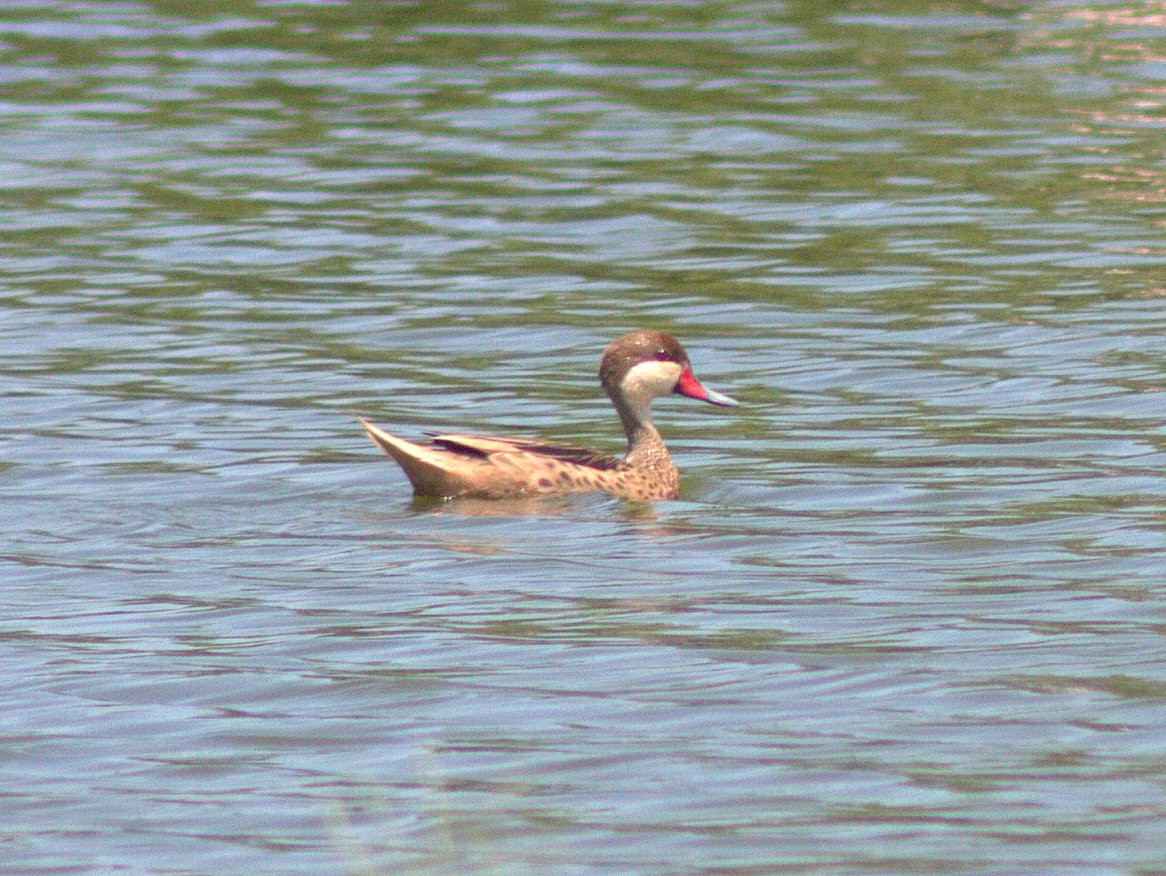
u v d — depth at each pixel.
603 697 10.95
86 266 23.56
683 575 13.22
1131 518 14.25
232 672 11.47
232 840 9.27
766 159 28.44
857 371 19.03
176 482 15.72
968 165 27.75
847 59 35.03
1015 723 10.41
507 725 10.58
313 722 10.70
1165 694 10.73
